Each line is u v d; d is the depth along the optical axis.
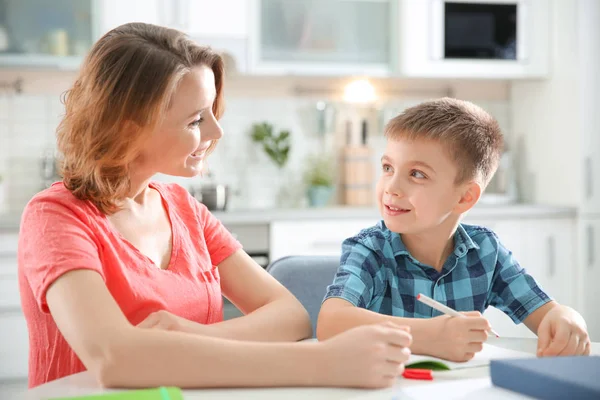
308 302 1.58
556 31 3.82
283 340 1.18
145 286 1.21
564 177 3.78
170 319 1.09
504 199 3.96
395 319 1.12
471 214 3.55
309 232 3.45
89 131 1.13
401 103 4.11
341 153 4.03
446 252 1.38
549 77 3.87
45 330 1.19
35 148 3.70
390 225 1.30
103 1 3.43
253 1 3.61
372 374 0.90
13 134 3.68
